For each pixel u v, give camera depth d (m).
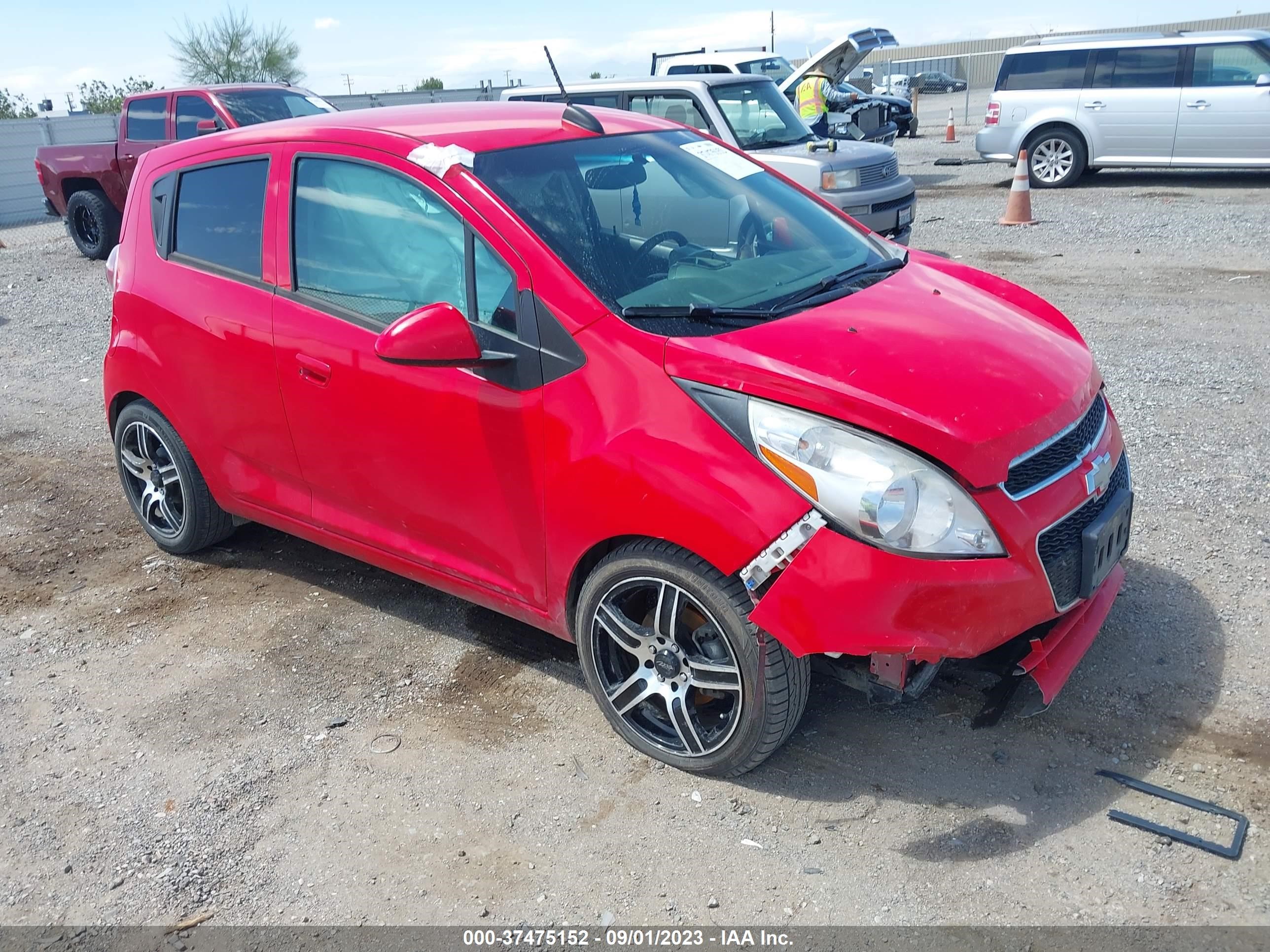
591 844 2.83
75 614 4.32
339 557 4.74
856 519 2.55
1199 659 3.39
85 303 10.96
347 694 3.63
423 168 3.33
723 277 3.27
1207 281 8.37
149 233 4.34
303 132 3.76
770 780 3.03
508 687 3.60
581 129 3.70
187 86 12.77
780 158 9.42
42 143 21.56
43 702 3.69
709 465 2.71
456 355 2.95
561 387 2.98
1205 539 4.14
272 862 2.85
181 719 3.54
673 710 3.03
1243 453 4.93
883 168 9.63
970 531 2.59
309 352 3.62
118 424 4.70
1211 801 2.79
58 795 3.18
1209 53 12.77
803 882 2.64
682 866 2.73
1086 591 2.85
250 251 3.88
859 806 2.89
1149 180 14.20
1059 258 9.61
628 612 3.11
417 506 3.51
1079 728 3.12
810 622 2.59
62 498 5.59
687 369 2.80
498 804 3.02
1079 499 2.82
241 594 4.42
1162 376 6.12
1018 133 14.07
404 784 3.13
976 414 2.66
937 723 3.21
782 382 2.69
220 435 4.15
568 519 3.01
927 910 2.52
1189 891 2.50
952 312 3.22
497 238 3.14
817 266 3.54
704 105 9.70
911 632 2.56
